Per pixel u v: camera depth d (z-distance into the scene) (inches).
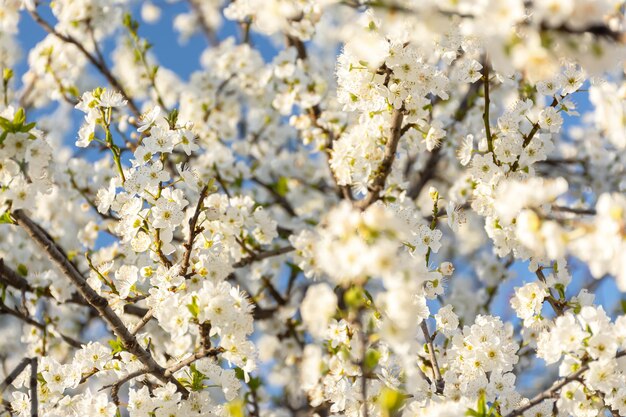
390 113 161.3
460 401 128.4
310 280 268.4
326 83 233.3
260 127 289.3
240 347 135.7
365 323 131.5
